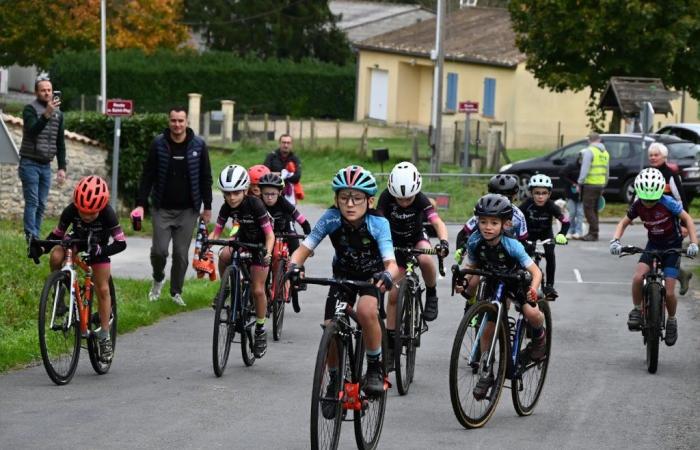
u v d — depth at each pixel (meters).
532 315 13.89
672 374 16.78
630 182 45.56
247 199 16.66
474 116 82.12
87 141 37.03
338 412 11.40
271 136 77.38
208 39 105.62
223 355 15.90
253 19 103.31
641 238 36.91
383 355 12.23
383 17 111.56
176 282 21.41
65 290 15.06
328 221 12.25
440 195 43.53
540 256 17.11
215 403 14.17
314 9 103.12
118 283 22.97
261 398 14.51
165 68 88.31
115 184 33.16
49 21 84.69
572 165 44.69
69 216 15.34
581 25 57.50
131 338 18.59
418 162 62.72
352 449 12.29
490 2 115.12
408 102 91.25
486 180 50.75
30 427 12.79
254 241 16.80
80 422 13.06
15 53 85.44
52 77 85.25
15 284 20.45
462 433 13.05
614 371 16.89
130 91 87.31
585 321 21.61
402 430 13.12
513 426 13.48
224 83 91.50
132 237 33.19
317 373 10.88
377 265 12.41
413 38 90.50
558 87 59.81
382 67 91.81
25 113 24.81
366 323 11.87
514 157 69.12
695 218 43.03
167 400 14.29
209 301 22.41
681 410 14.45
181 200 20.80
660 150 22.55
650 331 16.70
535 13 58.62
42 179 25.16
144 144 37.75
